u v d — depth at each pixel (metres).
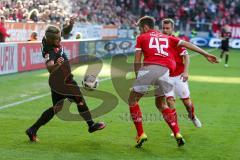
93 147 8.77
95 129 9.12
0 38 21.69
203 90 17.28
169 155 8.34
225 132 10.34
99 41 28.58
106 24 40.62
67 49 23.81
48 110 9.01
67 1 34.00
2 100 13.85
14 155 8.05
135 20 47.19
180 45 8.57
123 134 9.88
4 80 18.03
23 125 10.52
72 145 8.87
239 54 40.31
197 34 47.34
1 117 11.40
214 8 50.03
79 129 10.22
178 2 50.19
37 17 27.72
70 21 10.41
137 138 8.73
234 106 13.95
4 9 25.78
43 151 8.38
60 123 10.73
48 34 8.56
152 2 49.22
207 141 9.48
